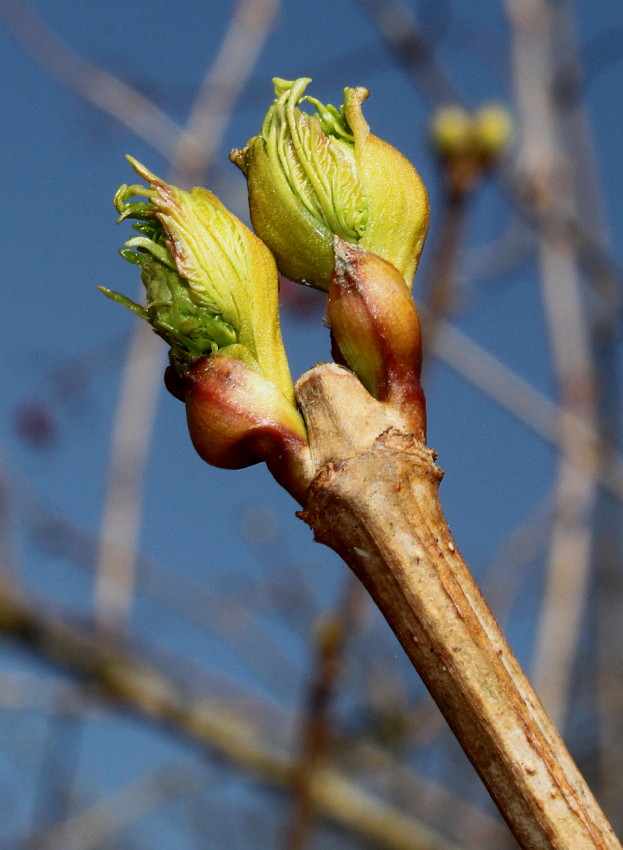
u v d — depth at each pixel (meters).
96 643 0.45
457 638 0.16
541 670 0.33
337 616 0.31
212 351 0.17
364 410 0.17
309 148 0.17
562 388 0.39
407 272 0.17
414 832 0.46
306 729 0.31
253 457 0.17
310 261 0.17
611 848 0.16
